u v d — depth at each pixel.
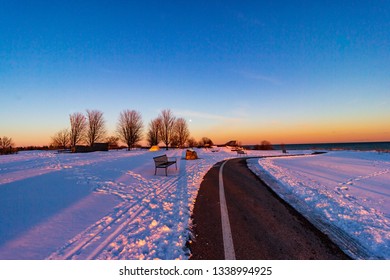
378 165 17.31
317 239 4.14
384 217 5.33
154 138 56.81
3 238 3.86
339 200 6.75
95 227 4.52
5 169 10.12
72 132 51.62
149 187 8.23
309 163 19.16
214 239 4.10
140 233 4.32
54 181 7.71
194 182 9.66
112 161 14.77
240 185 9.16
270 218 5.22
